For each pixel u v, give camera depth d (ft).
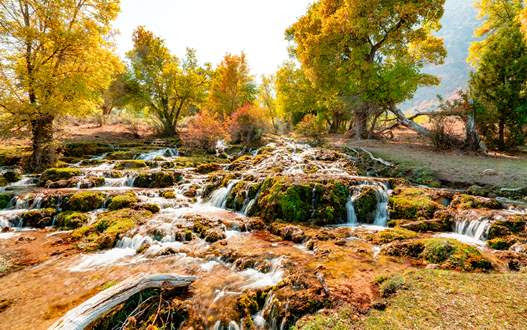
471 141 51.98
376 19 60.59
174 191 41.73
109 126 107.14
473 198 28.32
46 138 52.16
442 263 17.60
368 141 67.00
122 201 34.35
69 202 34.17
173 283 16.21
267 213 30.53
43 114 48.88
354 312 12.91
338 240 22.91
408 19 60.80
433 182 36.40
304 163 48.11
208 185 41.24
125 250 23.59
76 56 51.24
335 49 67.21
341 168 45.70
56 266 20.61
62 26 48.67
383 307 13.08
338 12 65.51
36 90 46.01
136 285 14.61
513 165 40.88
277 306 14.21
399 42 64.85
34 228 29.78
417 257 19.01
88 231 27.45
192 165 57.47
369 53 67.72
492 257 18.72
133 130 94.07
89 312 12.59
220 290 16.60
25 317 14.75
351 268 17.56
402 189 32.83
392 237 22.97
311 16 83.76
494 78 52.95
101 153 66.28
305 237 23.94
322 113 90.07
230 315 14.61
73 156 62.85
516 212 24.89
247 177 39.01
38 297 16.61
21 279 18.78
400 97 59.93
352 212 30.12
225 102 101.35
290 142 71.05
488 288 13.87
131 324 13.69
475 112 52.01
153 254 22.15
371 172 44.68
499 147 55.06
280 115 127.13
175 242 24.45
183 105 105.60
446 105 55.47
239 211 34.45
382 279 15.61
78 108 53.01
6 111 47.47
